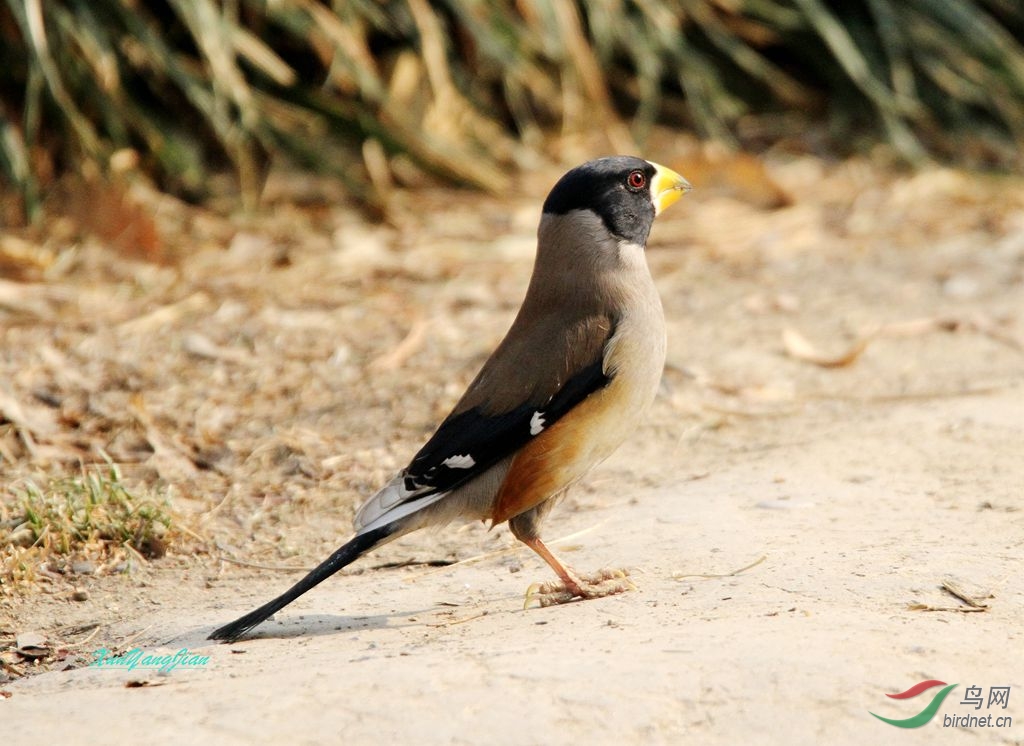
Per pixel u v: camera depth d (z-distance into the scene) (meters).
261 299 13.48
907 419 10.44
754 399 11.40
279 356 12.14
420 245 15.14
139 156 15.89
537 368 7.85
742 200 17.08
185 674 6.64
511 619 7.26
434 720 5.71
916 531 8.13
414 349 12.33
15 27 15.30
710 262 15.20
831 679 5.92
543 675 6.04
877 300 13.85
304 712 5.84
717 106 18.36
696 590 7.37
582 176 8.10
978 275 14.49
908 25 18.95
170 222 15.28
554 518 9.25
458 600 7.87
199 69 16.14
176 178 15.92
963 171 17.97
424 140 16.45
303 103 16.34
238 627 7.14
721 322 13.33
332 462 10.23
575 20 17.61
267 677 6.33
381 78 17.30
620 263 8.09
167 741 5.66
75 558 8.64
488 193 16.67
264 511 9.55
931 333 12.87
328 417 11.01
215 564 8.76
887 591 7.09
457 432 7.79
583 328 7.92
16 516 8.91
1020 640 6.39
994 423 10.12
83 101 15.70
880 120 18.84
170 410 11.00
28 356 11.80
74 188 14.77
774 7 18.83
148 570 8.63
